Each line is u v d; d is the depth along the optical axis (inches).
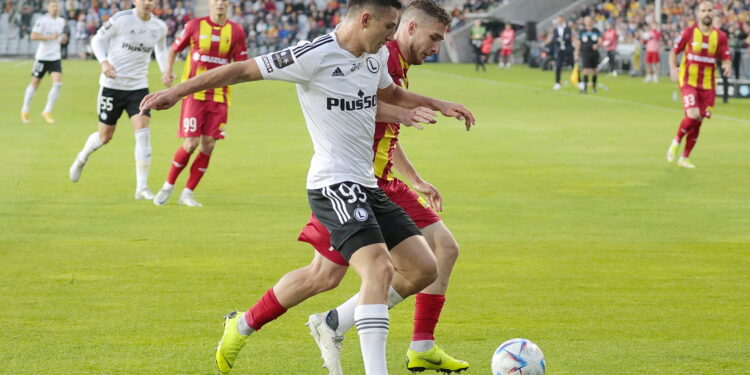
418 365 653.9
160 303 818.8
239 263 978.1
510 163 1808.6
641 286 897.5
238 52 1385.3
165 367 649.0
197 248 1050.7
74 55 5900.6
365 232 594.2
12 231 1135.0
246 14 6043.3
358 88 610.9
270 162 1800.0
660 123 2598.4
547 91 3727.9
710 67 1764.3
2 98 3112.7
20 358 663.1
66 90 3422.7
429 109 643.5
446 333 740.7
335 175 611.5
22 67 4795.8
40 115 2637.8
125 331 734.5
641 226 1203.2
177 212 1279.5
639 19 5226.4
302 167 1736.0
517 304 828.6
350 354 697.0
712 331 749.3
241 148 2012.8
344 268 633.6
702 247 1079.6
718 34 1750.7
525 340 615.8
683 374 640.4
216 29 1359.5
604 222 1227.2
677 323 771.4
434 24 686.5
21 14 5989.2
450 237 684.1
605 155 1936.5
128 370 640.4
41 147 1964.8
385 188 695.1
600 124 2566.4
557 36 3882.9
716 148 2068.2
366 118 617.3
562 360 671.1
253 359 674.8
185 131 1306.6
